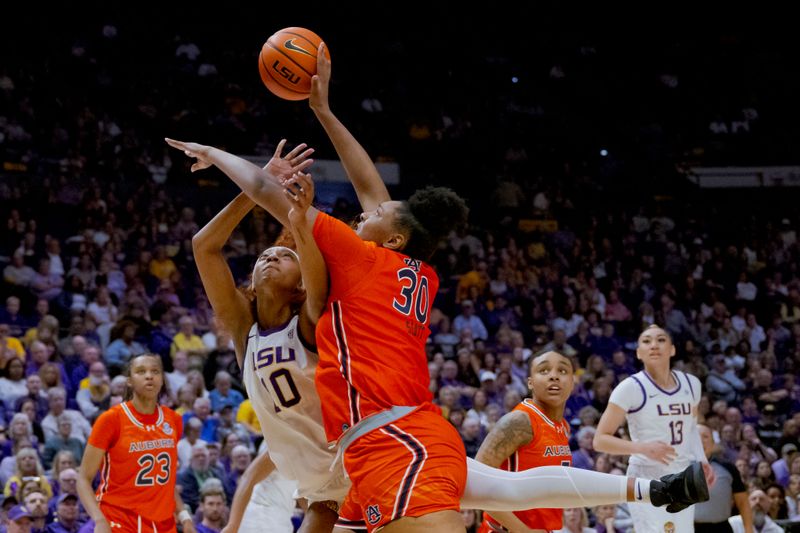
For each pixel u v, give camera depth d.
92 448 5.71
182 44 19.64
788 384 14.02
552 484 3.45
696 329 15.72
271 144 18.11
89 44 18.44
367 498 3.23
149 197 15.38
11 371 9.76
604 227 18.44
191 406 9.76
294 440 3.76
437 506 3.12
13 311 11.74
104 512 5.76
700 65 22.77
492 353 12.76
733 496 7.53
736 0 23.27
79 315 11.63
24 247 13.30
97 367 10.08
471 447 9.98
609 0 23.06
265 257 3.75
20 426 8.67
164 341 11.48
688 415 5.96
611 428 5.88
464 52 22.09
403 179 19.02
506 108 21.14
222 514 7.60
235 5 20.97
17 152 15.42
